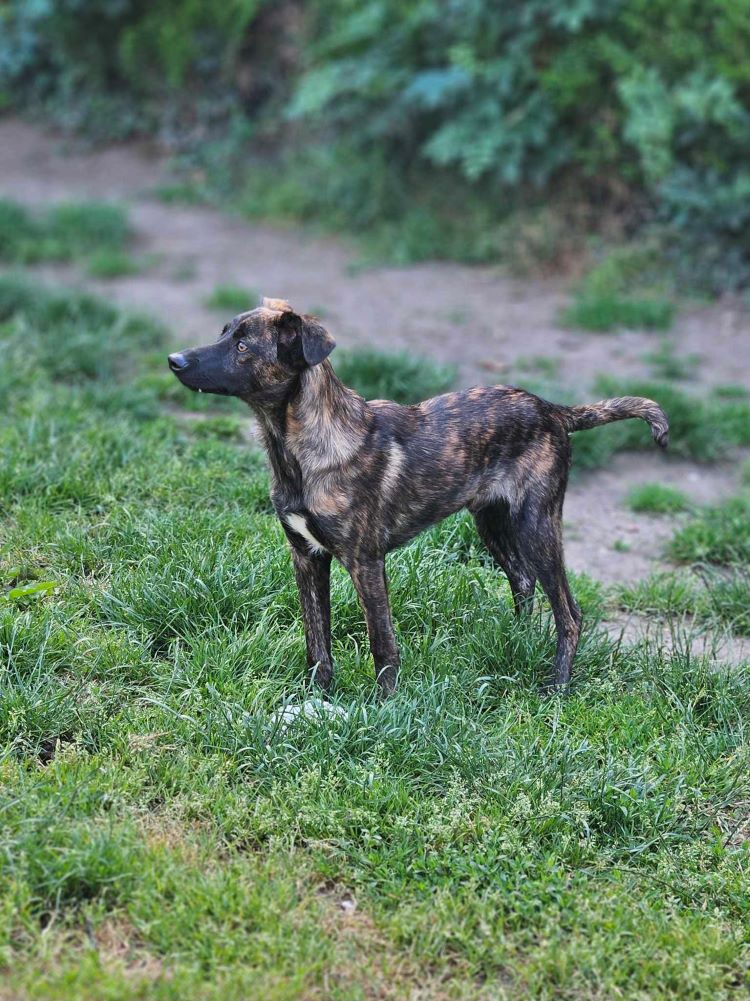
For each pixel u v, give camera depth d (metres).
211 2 18.33
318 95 16.06
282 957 4.48
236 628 6.58
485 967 4.66
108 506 7.86
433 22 16.05
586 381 11.52
